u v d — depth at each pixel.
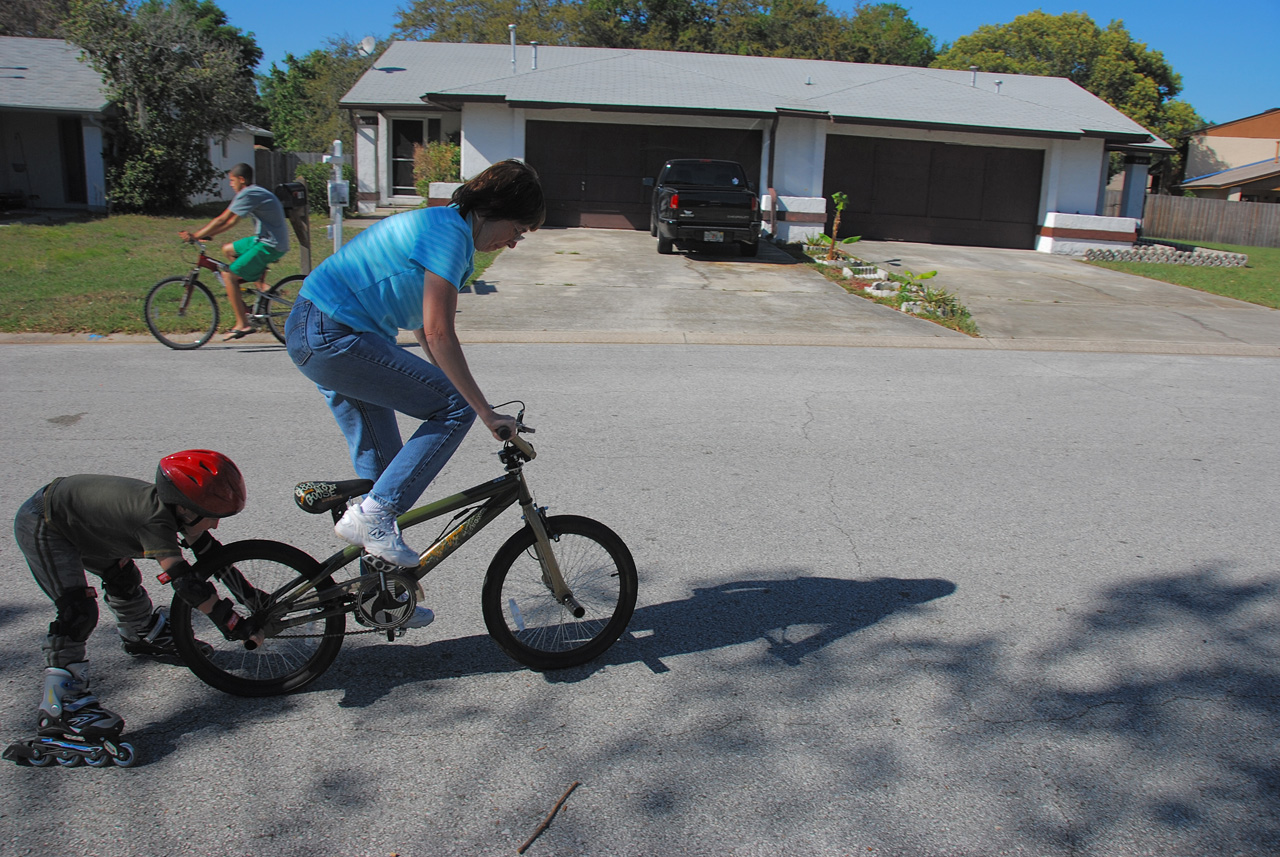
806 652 3.65
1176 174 48.75
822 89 22.80
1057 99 24.50
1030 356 9.77
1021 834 2.65
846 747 3.04
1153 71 50.38
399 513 3.25
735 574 4.34
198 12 35.97
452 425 3.27
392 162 25.00
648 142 21.53
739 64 25.03
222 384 7.60
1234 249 27.55
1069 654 3.66
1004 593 4.19
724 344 9.98
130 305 10.60
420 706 3.25
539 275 14.52
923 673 3.51
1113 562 4.55
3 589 3.96
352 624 3.84
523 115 21.05
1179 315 12.83
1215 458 6.28
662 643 3.72
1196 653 3.69
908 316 11.90
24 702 3.17
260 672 3.42
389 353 3.17
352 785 2.81
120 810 2.67
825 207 21.03
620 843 2.58
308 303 3.14
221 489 2.91
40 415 6.55
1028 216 22.41
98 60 20.61
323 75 40.75
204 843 2.54
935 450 6.29
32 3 37.75
